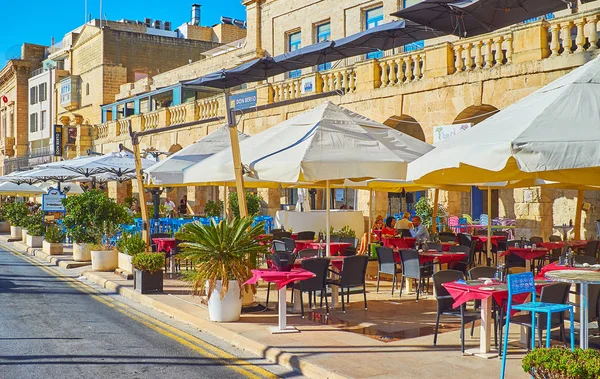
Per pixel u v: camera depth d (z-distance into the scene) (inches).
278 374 289.3
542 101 266.4
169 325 399.9
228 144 610.2
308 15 1074.1
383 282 564.1
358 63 806.5
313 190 1013.2
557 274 261.9
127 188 1526.8
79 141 1583.4
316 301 463.5
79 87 1875.0
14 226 1166.3
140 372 290.5
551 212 650.2
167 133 1224.8
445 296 327.0
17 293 526.3
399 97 746.8
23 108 2390.5
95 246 687.1
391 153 395.2
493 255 615.2
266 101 956.0
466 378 266.4
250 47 1204.5
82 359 313.0
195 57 1843.0
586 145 221.0
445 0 619.8
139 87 1581.0
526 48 616.4
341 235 683.4
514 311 305.9
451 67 697.6
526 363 195.9
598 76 265.7
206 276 390.6
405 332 357.1
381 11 951.0
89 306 467.2
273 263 396.8
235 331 361.1
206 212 1099.3
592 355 187.8
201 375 286.5
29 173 989.8
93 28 1779.0
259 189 1075.9
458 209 791.7
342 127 422.6
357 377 268.2
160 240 622.8
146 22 2137.1
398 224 692.1
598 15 560.4
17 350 330.3
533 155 227.9
